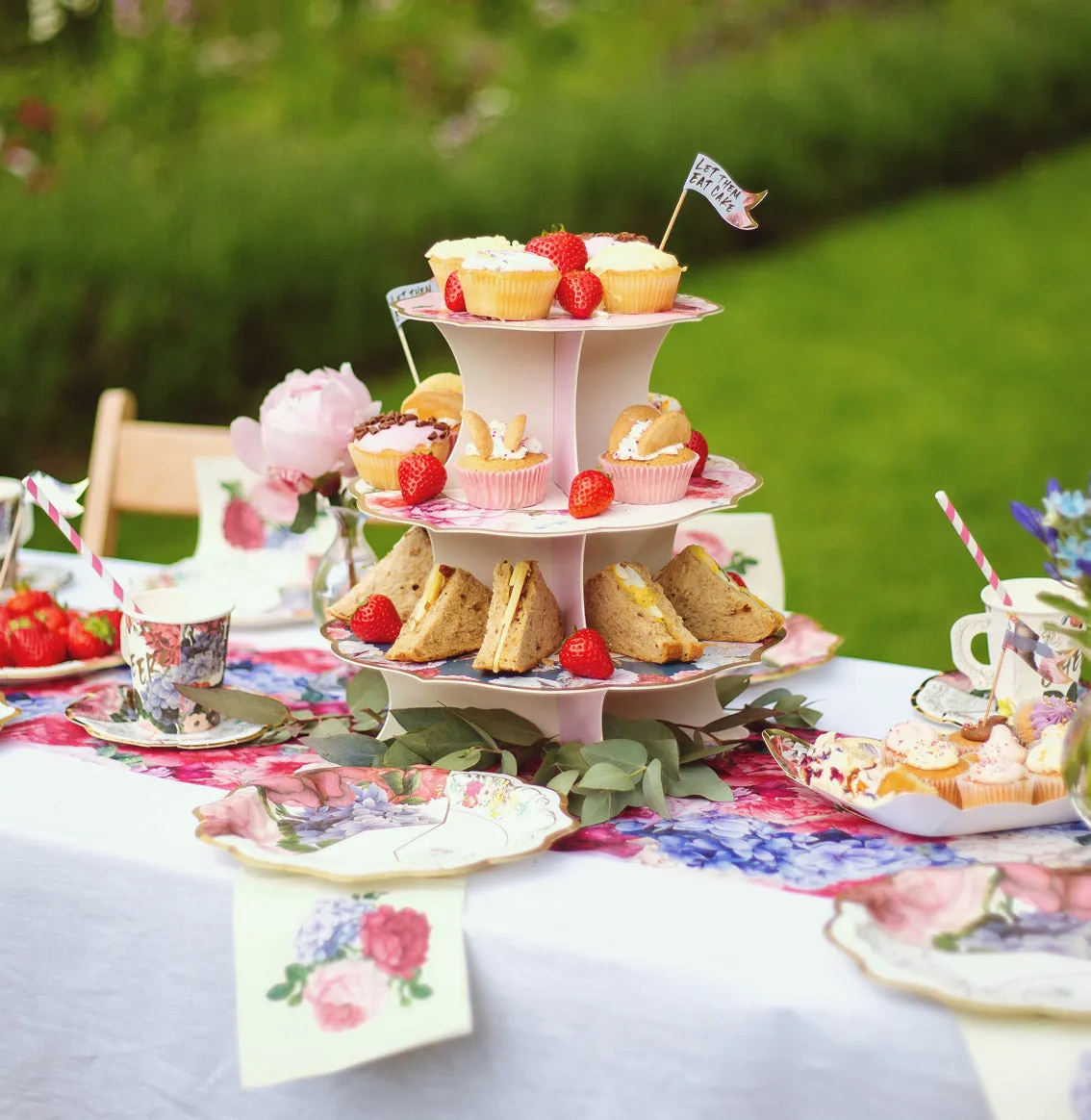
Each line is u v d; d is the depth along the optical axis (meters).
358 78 6.91
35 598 2.02
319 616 2.04
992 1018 1.46
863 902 1.53
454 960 1.55
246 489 2.34
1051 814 1.66
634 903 1.58
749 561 2.21
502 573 1.79
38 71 5.68
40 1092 1.70
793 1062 1.50
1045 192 8.41
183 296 4.84
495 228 5.89
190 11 6.18
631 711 1.85
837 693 1.96
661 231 6.80
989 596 1.81
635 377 1.86
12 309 4.53
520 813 1.68
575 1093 1.55
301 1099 1.61
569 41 8.19
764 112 7.54
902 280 7.25
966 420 5.76
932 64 8.41
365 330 5.39
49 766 1.79
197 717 1.86
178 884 1.62
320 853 1.64
